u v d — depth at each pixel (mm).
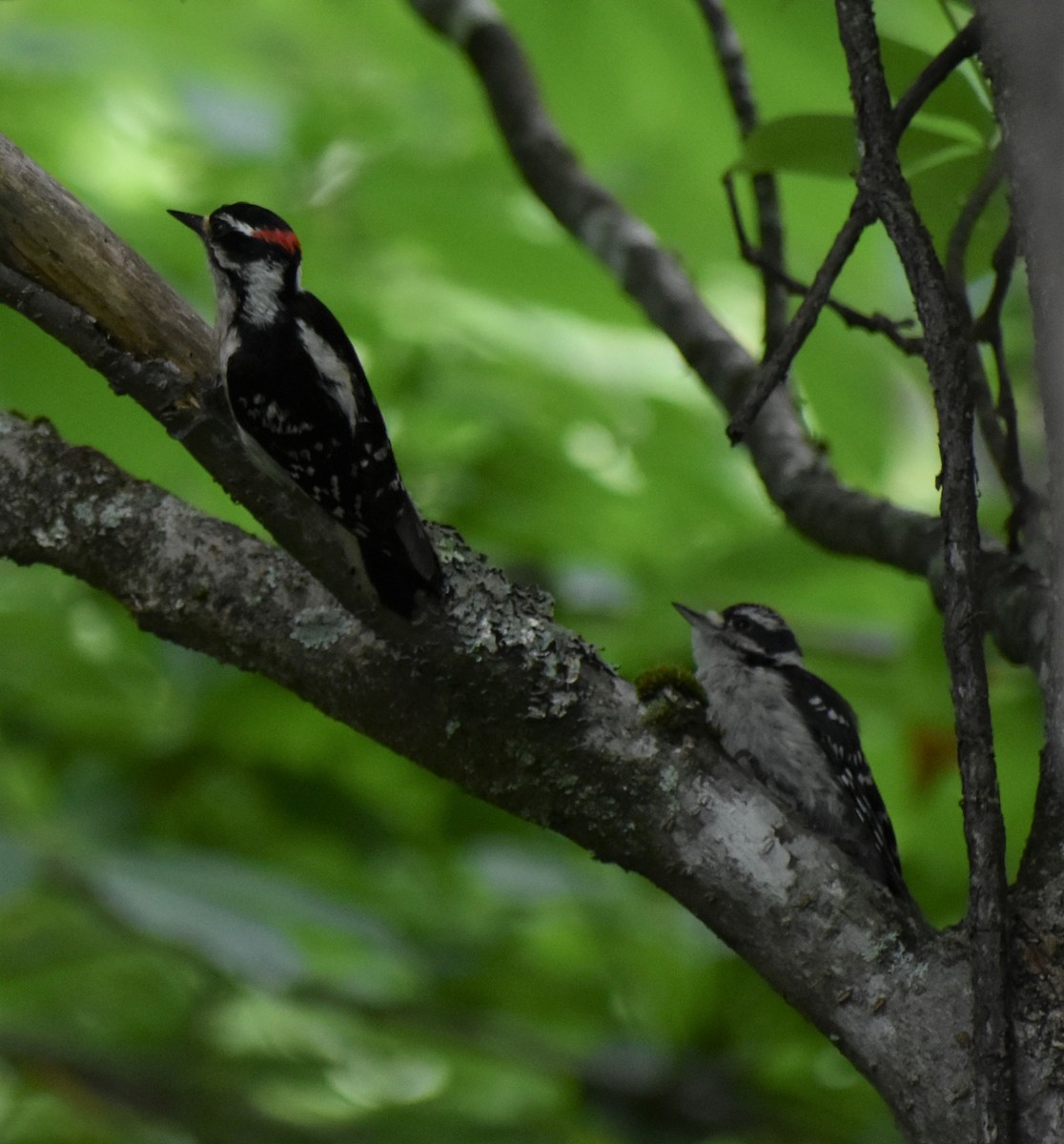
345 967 12227
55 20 12891
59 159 12211
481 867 11703
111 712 12352
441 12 10375
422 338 12477
